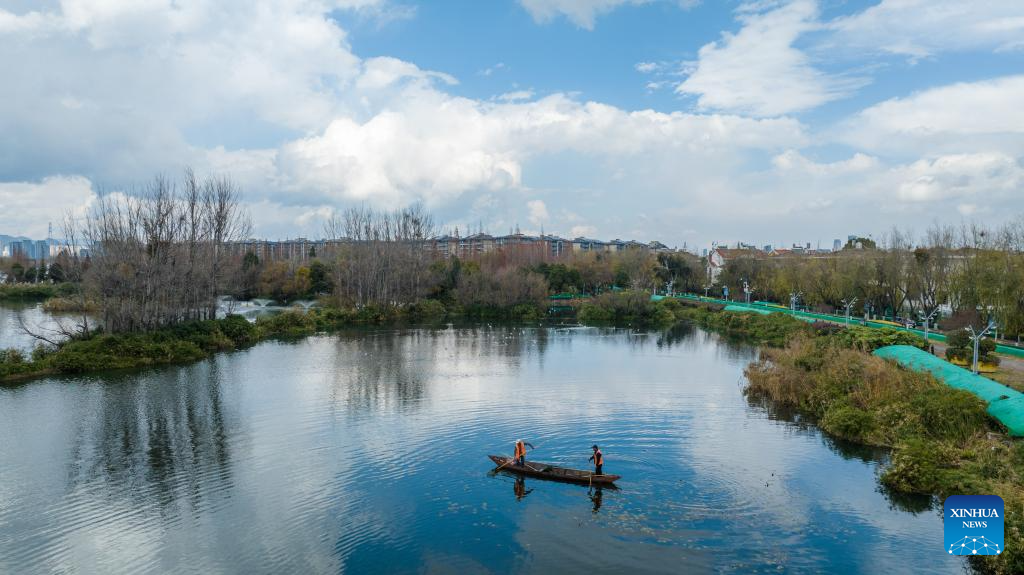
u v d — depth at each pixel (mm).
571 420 43625
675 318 122812
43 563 24234
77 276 71812
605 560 24422
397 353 75125
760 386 52375
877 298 100250
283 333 93188
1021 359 57438
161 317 76125
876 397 41375
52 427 41812
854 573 23391
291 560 24516
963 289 76375
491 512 28734
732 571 23594
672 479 32500
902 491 30797
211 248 88375
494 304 125125
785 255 173125
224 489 31422
